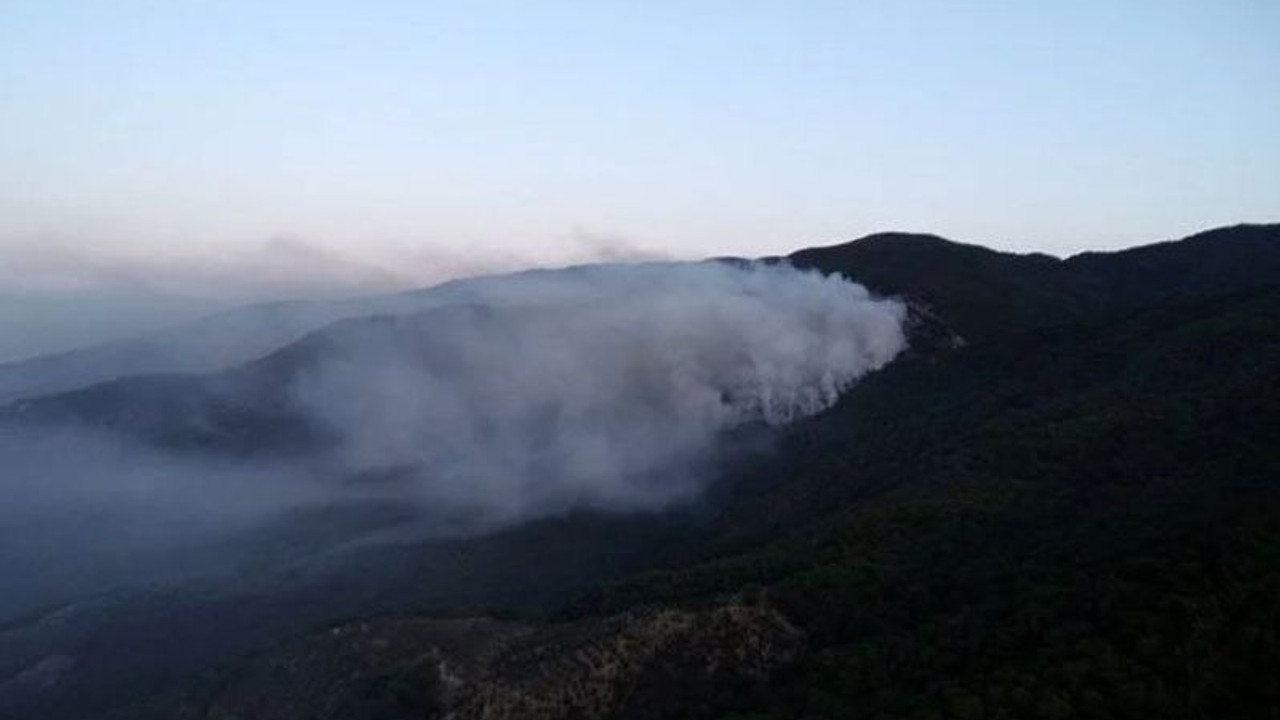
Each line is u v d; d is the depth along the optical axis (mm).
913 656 83500
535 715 94062
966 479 124312
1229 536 80938
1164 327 168250
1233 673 67688
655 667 95250
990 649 79562
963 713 71125
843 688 82875
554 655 102938
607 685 94625
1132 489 107062
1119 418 126000
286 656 130625
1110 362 159750
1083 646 73625
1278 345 131625
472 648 114562
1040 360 185250
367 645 123375
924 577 99562
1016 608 84000
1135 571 80750
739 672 92188
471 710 98125
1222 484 97500
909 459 152875
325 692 118188
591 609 118750
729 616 97875
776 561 114812
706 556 150250
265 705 122688
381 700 108625
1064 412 140250
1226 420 115062
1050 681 71312
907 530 111875
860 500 140625
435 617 131750
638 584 121500
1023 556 97125
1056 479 117438
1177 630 72312
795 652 93438
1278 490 88188
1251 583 73875
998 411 160625
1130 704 67438
